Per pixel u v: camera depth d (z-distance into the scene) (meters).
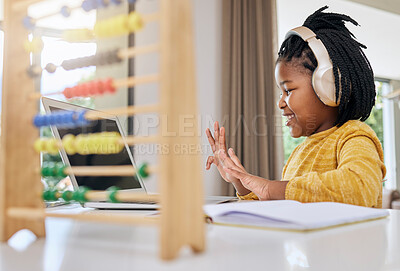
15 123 0.45
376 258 0.35
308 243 0.41
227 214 0.53
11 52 0.45
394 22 3.43
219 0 2.70
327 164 1.08
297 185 0.87
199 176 0.36
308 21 1.22
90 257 0.35
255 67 2.71
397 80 4.54
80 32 0.48
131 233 0.48
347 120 1.12
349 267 0.32
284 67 1.17
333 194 0.84
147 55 2.25
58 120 0.44
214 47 2.66
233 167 1.03
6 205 0.43
